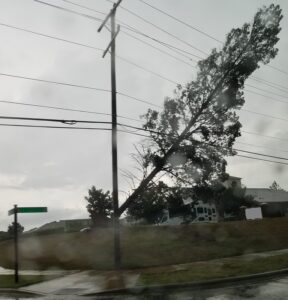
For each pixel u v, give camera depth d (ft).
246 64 86.79
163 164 86.22
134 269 62.69
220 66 88.28
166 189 89.51
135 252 74.64
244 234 92.27
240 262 59.88
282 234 93.97
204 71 88.48
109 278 54.19
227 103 86.63
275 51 88.02
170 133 86.48
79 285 50.57
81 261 72.33
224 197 170.30
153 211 121.19
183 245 79.66
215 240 84.94
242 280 47.65
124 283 48.70
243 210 167.73
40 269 72.13
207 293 41.70
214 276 48.85
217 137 87.92
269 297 37.17
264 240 86.28
